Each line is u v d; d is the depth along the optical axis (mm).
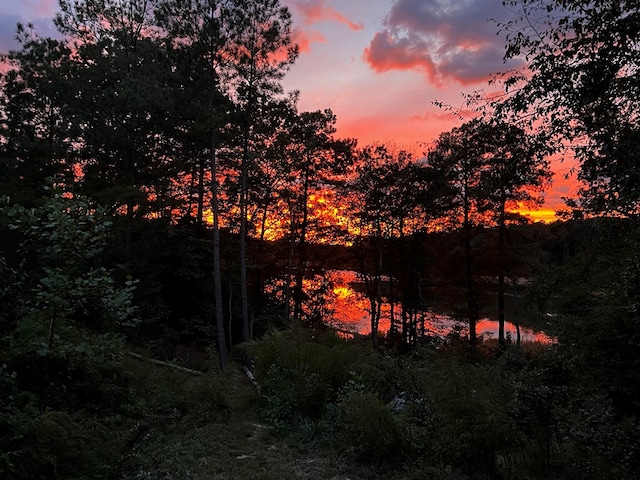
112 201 14203
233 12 16094
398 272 25109
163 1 15773
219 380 8992
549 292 5910
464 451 4949
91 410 6066
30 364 4465
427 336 20672
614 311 4707
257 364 8500
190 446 5758
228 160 20484
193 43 16344
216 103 17656
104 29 18703
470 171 19688
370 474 5035
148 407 6977
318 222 26500
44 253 4461
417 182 22312
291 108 19469
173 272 18875
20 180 17703
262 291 26484
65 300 4363
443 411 5367
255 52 17094
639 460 4262
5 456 3453
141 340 14383
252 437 6438
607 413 4723
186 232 19250
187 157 20750
